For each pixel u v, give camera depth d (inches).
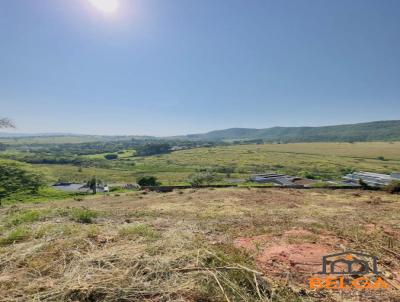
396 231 287.3
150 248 180.4
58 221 325.1
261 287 143.7
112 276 143.1
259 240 236.8
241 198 677.3
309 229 288.7
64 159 4623.5
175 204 604.7
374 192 812.0
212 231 279.1
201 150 6353.3
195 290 132.4
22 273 152.3
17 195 1250.0
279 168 3809.1
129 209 530.9
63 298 125.8
